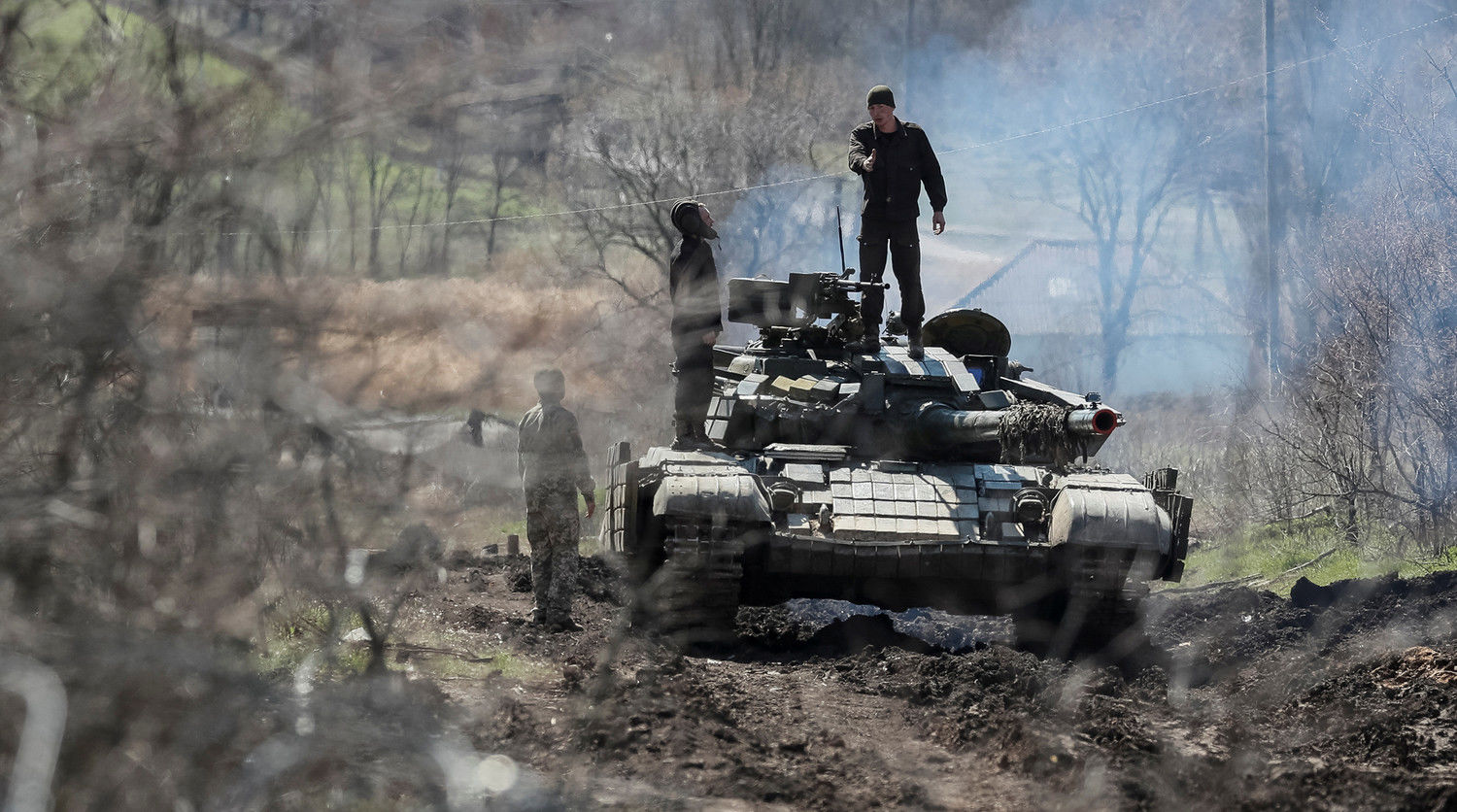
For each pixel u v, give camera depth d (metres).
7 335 13.91
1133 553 38.94
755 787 21.66
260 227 14.93
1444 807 21.39
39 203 14.64
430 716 18.55
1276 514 66.81
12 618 13.11
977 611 43.88
